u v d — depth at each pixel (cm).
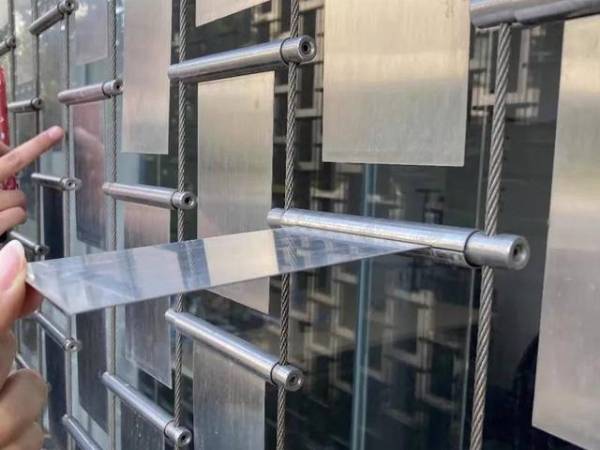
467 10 39
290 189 53
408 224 43
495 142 38
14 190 86
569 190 36
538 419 39
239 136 58
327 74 49
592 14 33
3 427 37
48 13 97
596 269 35
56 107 100
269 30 60
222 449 61
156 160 76
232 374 59
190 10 65
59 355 105
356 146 47
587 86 34
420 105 42
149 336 74
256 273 36
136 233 76
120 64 78
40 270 37
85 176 91
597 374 35
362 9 46
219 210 61
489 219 38
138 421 78
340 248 43
